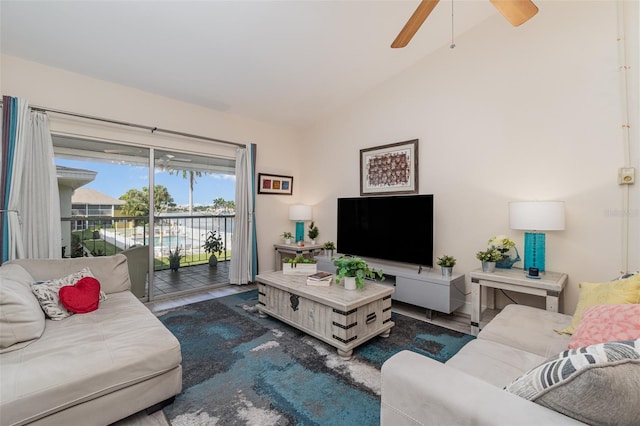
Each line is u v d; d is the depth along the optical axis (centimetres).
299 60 309
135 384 143
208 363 201
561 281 211
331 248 403
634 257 212
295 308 248
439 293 272
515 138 265
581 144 232
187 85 330
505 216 271
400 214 323
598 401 64
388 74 353
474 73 290
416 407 85
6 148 244
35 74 267
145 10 225
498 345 145
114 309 204
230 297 358
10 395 112
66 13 219
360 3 242
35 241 261
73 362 133
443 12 268
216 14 237
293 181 484
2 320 143
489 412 72
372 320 228
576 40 235
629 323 111
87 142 304
